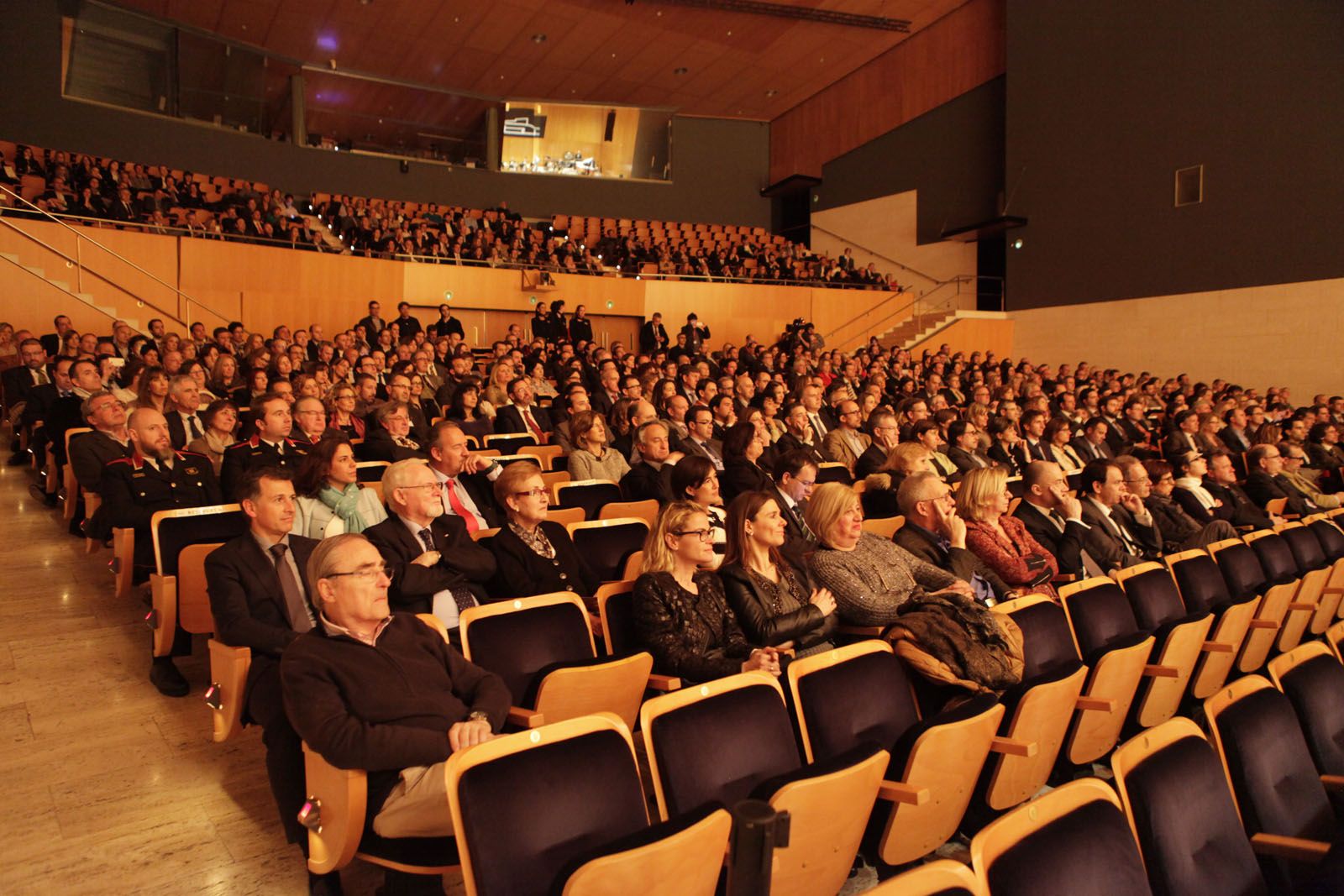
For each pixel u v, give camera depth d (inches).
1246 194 479.2
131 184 475.5
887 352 574.9
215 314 434.6
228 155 575.2
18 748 108.4
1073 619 124.4
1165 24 511.5
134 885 84.7
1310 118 452.4
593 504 174.1
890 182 704.4
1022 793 97.5
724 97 742.5
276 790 87.8
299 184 611.5
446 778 63.7
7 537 186.9
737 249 692.1
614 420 240.1
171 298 418.0
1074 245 566.3
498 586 125.6
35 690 122.9
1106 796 60.9
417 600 113.4
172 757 108.8
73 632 142.0
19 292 365.4
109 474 153.4
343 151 632.4
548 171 722.8
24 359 263.0
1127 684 111.1
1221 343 493.4
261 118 599.2
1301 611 164.6
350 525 129.0
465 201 687.7
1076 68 559.2
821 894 74.2
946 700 100.6
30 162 445.7
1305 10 451.8
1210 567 158.4
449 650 90.2
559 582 127.6
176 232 422.0
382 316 510.6
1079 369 500.1
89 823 94.4
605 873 56.1
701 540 109.7
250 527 108.7
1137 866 59.1
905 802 78.5
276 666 94.4
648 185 759.7
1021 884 52.9
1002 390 410.6
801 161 779.4
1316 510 250.8
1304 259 456.4
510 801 64.2
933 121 669.9
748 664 99.5
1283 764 78.2
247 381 265.9
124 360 290.4
